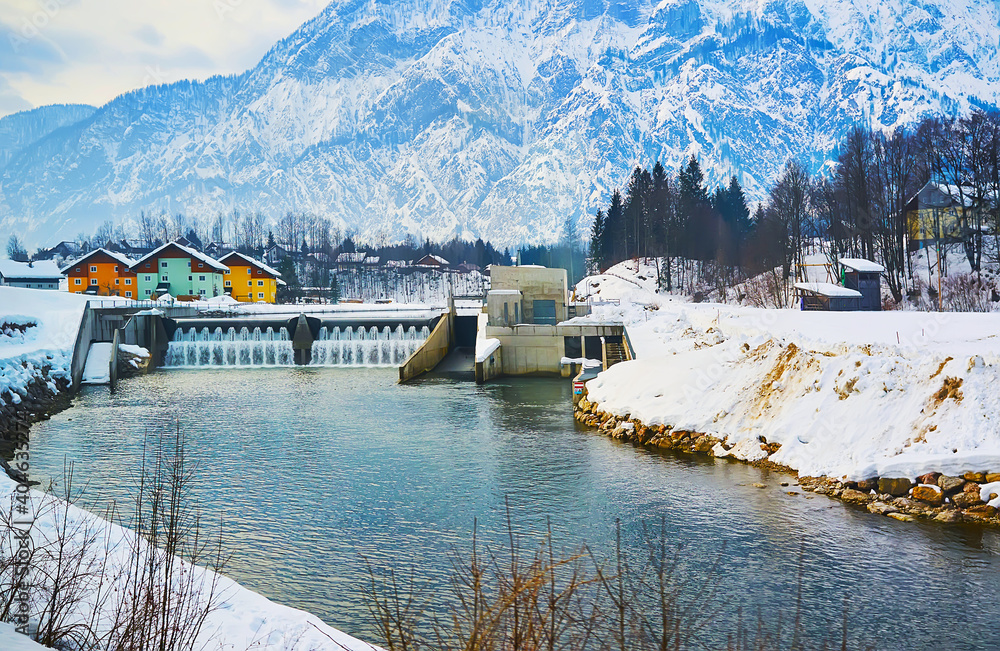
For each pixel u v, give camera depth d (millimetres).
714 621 17781
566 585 19625
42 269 125562
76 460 35594
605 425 39719
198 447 38156
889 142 91250
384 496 29156
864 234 85250
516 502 27938
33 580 13297
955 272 79062
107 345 66750
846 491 26516
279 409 49469
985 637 17141
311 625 15016
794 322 48906
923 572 20531
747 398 34750
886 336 38906
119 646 11289
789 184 110188
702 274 116812
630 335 58969
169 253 126000
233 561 22406
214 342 76750
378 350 75312
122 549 17297
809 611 18453
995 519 23281
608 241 147125
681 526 24641
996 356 26828
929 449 25812
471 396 53500
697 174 143250
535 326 63469
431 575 21297
